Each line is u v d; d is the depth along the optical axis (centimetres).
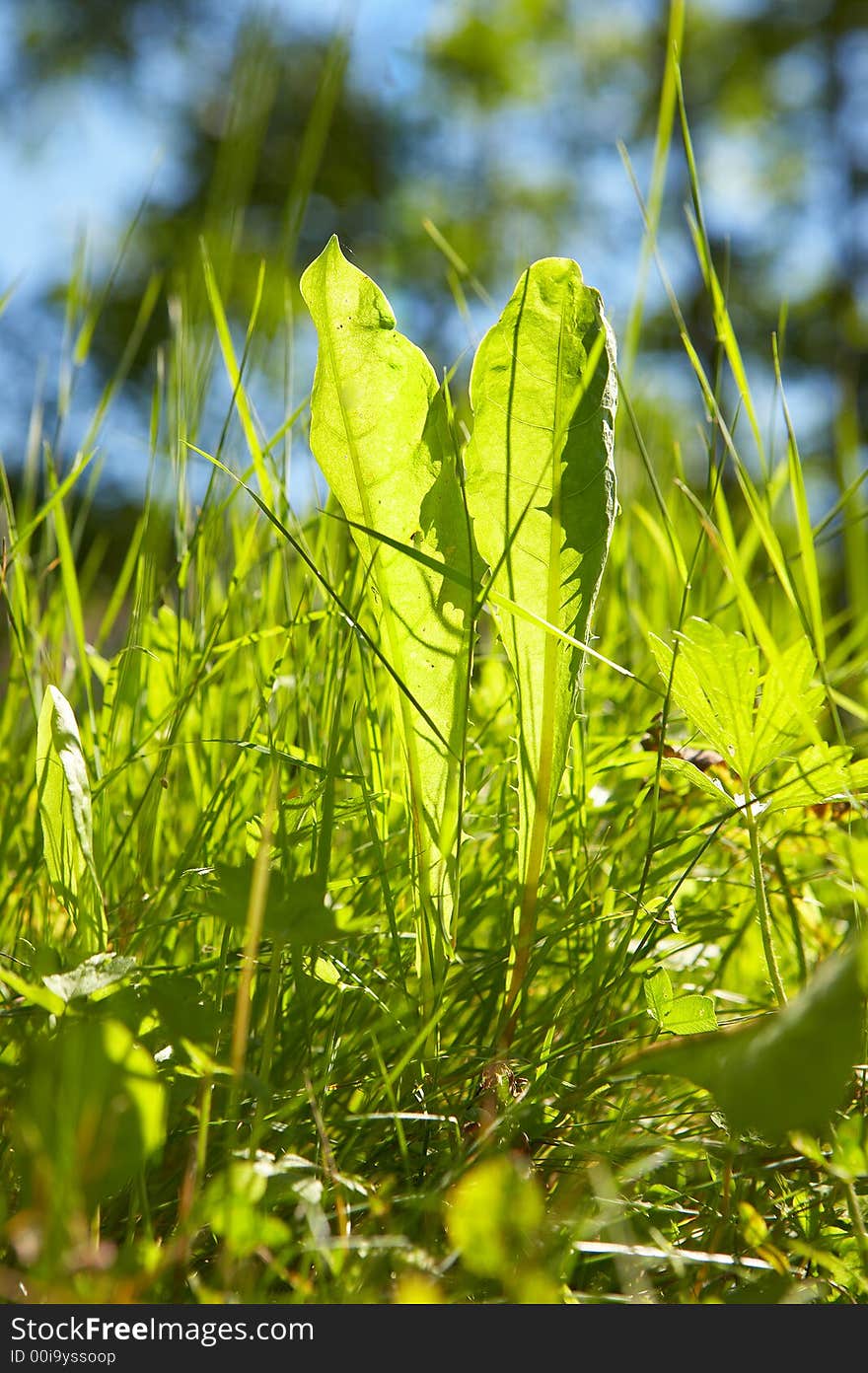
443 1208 53
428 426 58
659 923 59
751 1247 53
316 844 59
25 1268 51
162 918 60
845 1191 54
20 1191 52
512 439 59
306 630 65
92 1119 50
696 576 75
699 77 657
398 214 573
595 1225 52
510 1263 51
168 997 53
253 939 52
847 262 581
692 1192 55
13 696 69
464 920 62
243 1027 52
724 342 62
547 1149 56
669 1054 52
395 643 58
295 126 534
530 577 58
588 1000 58
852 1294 52
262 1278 51
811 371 509
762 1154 55
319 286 58
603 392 58
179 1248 50
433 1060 56
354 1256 52
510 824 63
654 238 63
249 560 69
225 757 67
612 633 73
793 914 60
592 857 64
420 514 58
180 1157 54
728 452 61
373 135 570
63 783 56
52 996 52
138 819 62
